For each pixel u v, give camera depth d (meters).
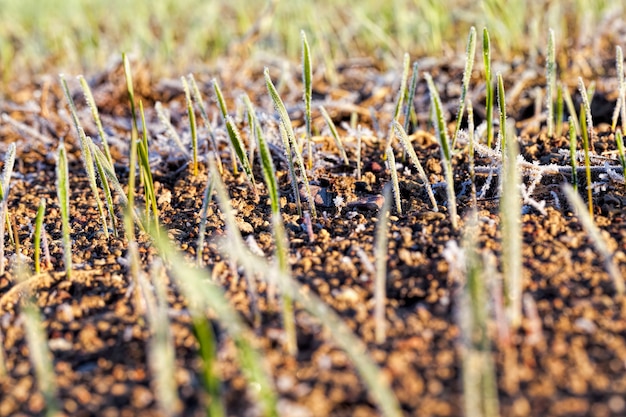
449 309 0.39
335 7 1.05
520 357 0.36
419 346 0.37
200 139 0.57
